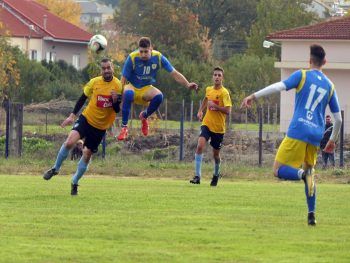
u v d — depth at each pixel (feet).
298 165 69.15
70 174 135.85
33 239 60.85
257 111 250.16
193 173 140.77
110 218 71.46
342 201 91.81
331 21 282.77
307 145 68.64
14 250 56.54
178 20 418.92
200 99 287.07
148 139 196.24
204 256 55.57
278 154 69.26
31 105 229.66
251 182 128.36
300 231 66.39
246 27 530.27
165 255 55.57
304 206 84.43
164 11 420.36
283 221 72.02
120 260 53.83
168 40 419.95
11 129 164.66
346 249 58.90
